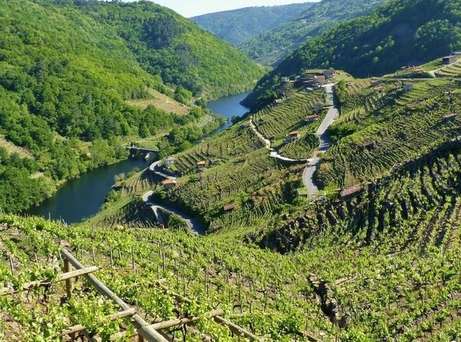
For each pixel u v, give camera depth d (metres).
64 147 170.75
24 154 157.25
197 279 48.41
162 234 68.06
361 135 122.31
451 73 158.12
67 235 49.38
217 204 113.00
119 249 46.31
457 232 64.81
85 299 23.22
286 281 56.69
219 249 65.81
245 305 43.22
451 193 78.00
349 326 43.41
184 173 147.12
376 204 82.06
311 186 107.50
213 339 22.77
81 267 24.34
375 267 56.81
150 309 25.31
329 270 59.16
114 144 184.38
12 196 131.00
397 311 44.41
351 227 81.06
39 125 172.12
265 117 172.62
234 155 150.50
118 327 20.19
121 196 140.50
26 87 191.62
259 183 117.44
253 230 89.88
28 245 40.25
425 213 74.88
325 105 166.00
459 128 104.06
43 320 20.50
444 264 52.81
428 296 46.28
